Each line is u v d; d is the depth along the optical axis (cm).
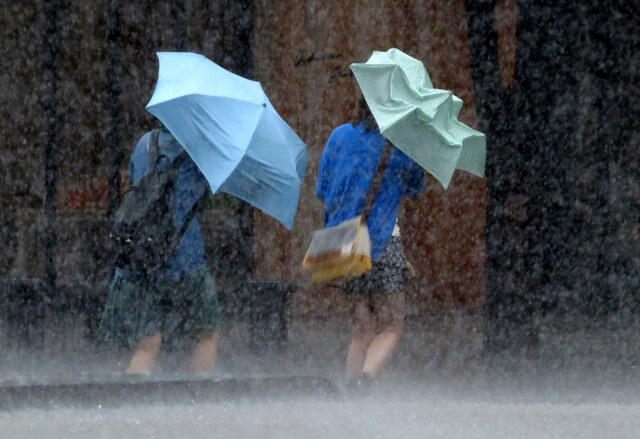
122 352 2133
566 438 1512
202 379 1839
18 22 4278
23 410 1681
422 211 4181
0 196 4253
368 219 2130
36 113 4284
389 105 2094
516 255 3828
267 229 4012
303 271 4022
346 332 3638
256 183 2127
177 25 4181
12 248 4216
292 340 3400
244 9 4119
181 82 2131
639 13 3934
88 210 4216
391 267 2162
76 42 4272
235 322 3091
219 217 3972
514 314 3541
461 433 1518
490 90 3919
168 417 1614
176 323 2103
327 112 4094
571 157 3903
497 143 3909
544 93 3912
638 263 3866
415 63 2183
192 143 2058
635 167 3941
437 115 2081
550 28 3900
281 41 4116
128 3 4219
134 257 2034
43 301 3312
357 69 2147
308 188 4088
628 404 2155
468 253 4169
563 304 3772
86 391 1747
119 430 1479
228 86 2167
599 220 3881
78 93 4281
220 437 1421
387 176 2138
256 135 2114
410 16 4128
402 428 1560
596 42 3909
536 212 3872
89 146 4262
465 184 4169
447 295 4162
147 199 2028
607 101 3934
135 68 4238
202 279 2102
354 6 4097
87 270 4144
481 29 3903
